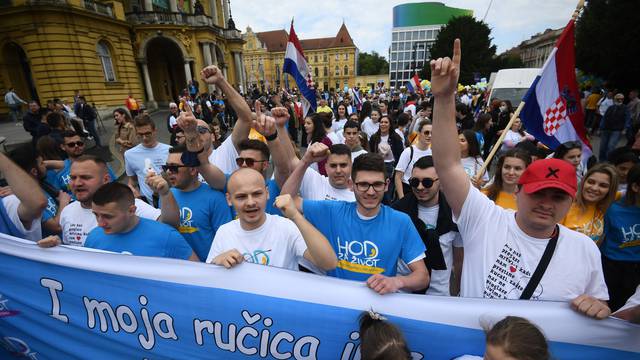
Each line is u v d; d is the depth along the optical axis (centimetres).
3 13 1942
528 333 120
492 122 945
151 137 382
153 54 3438
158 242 206
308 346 173
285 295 170
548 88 333
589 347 151
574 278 151
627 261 266
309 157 218
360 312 167
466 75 4581
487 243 165
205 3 4197
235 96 294
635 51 1855
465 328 161
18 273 188
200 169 250
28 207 206
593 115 1438
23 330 195
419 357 167
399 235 192
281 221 201
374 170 182
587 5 2325
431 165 234
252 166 265
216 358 180
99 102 2294
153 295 177
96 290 182
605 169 260
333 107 1858
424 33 7488
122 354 188
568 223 281
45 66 2036
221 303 173
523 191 152
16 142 1123
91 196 231
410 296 166
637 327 149
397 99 1570
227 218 264
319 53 9300
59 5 1998
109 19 2364
